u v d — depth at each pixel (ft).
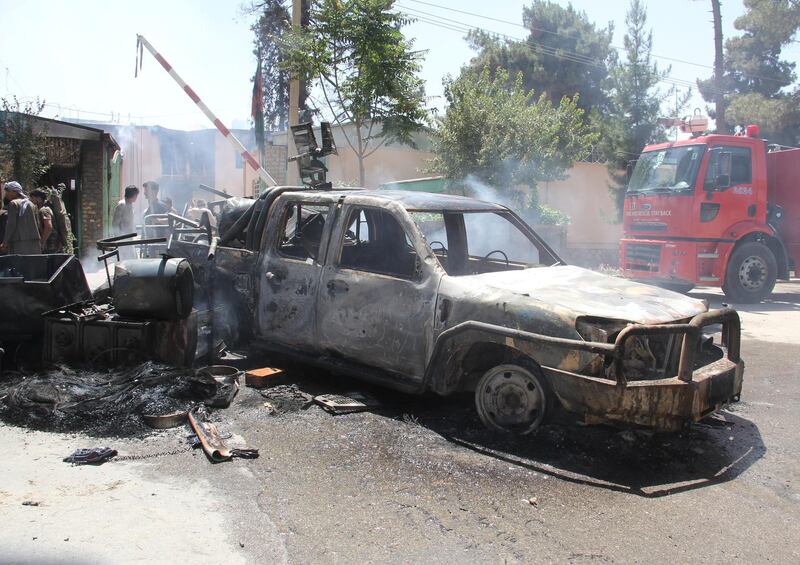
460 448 14.14
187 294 17.40
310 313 17.83
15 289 17.63
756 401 18.65
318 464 13.11
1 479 11.99
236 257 19.92
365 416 15.88
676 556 10.16
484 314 14.56
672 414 13.21
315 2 38.19
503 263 20.61
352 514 11.14
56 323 17.15
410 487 12.24
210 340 19.60
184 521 10.70
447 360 15.14
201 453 13.47
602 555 10.12
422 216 23.85
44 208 30.81
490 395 14.92
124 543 9.96
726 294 38.55
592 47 103.19
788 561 10.11
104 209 50.90
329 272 17.47
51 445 13.66
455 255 21.07
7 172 41.09
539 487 12.43
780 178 40.86
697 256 36.65
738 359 14.99
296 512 11.14
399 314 15.99
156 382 15.72
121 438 14.12
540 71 101.24
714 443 15.12
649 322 13.71
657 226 38.22
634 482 12.83
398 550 10.06
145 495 11.57
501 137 47.55
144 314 17.01
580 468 13.34
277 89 70.79
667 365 14.33
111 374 16.38
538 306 14.05
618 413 13.00
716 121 75.31
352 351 17.02
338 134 56.70
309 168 24.22
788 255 40.78
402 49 37.60
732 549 10.41
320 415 15.85
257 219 19.72
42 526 10.37
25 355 18.19
